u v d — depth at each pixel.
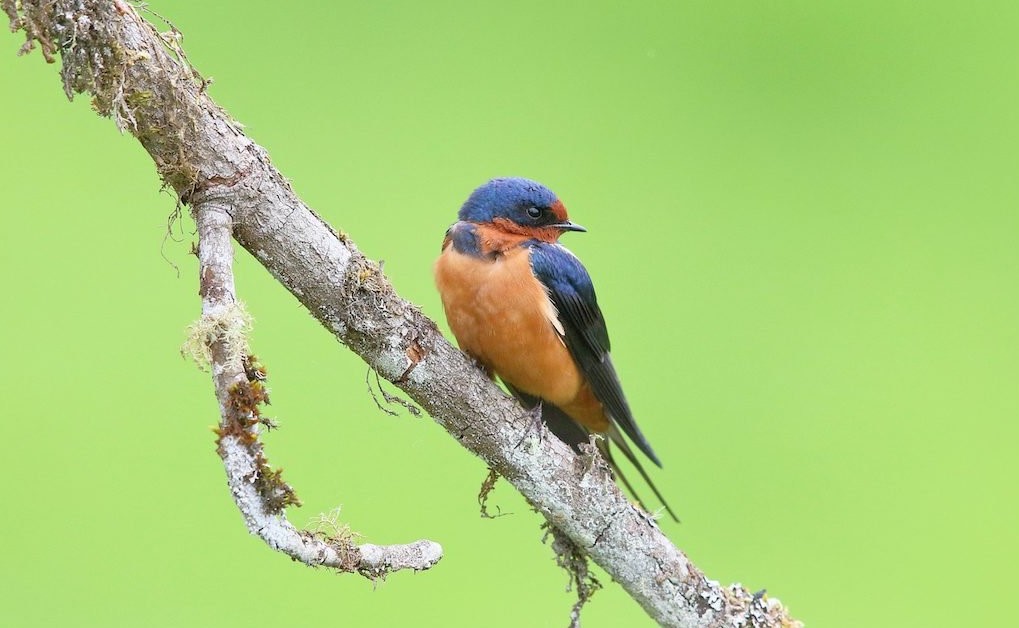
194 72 8.63
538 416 10.24
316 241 8.97
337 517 8.30
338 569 8.10
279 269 9.01
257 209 8.73
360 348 9.45
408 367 9.58
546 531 11.30
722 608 10.99
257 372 7.98
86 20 8.02
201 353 7.89
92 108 8.37
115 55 8.14
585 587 11.30
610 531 10.55
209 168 8.57
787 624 11.16
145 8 8.52
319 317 9.30
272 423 7.84
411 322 9.52
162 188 8.72
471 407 9.88
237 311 8.06
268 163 8.82
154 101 8.31
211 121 8.56
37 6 8.01
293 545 7.79
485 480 11.19
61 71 8.30
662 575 10.77
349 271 9.09
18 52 8.07
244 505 7.68
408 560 8.44
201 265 8.42
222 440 7.73
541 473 10.27
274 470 7.77
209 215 8.59
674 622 10.95
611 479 10.52
